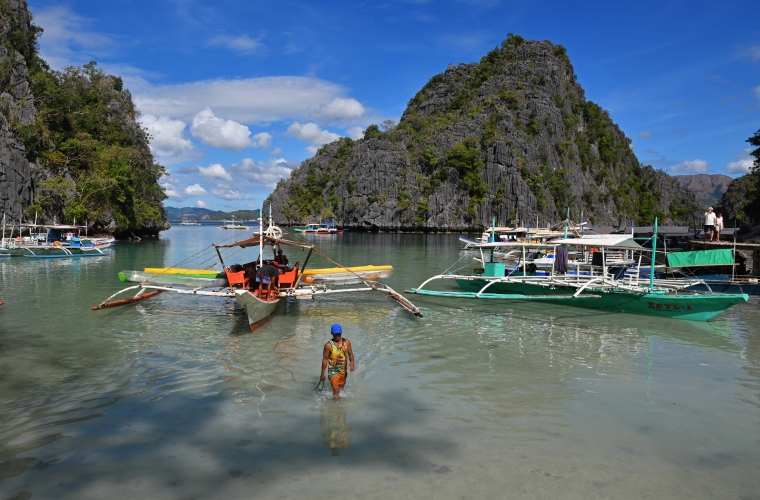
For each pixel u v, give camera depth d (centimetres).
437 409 794
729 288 2083
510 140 11450
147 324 1389
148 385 889
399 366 1027
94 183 5481
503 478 581
